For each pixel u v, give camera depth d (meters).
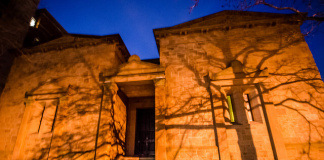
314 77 6.92
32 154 7.64
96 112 7.58
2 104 8.99
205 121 6.81
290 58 7.38
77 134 7.31
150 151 9.60
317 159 5.79
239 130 6.55
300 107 6.55
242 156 6.20
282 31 7.93
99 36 9.25
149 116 10.55
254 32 8.12
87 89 8.17
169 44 8.55
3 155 7.73
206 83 7.46
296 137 6.18
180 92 7.45
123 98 9.60
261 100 6.81
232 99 7.52
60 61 9.30
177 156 6.41
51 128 8.07
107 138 6.87
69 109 7.88
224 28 8.33
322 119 6.30
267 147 6.22
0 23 10.23
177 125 6.90
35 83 9.06
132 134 9.74
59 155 7.02
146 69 7.78
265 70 7.12
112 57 8.75
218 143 6.30
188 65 7.95
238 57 7.76
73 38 9.87
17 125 8.29
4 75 9.66
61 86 8.55
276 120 6.36
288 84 6.95
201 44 8.30
